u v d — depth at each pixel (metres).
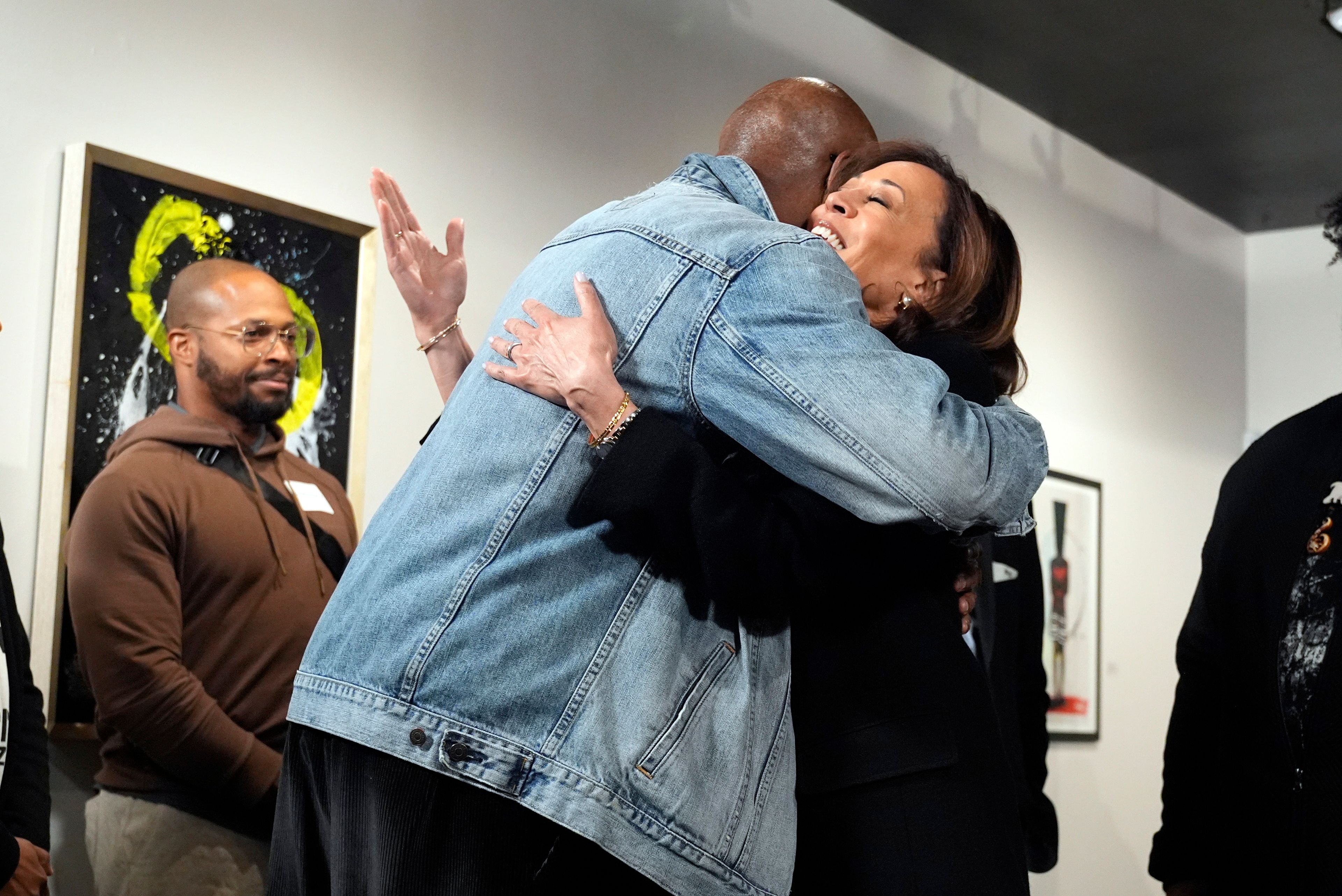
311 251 3.14
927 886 1.41
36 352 2.68
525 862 1.31
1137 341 6.08
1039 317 5.52
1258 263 6.96
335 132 3.25
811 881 1.47
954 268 1.73
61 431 2.65
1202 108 5.43
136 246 2.81
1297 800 2.14
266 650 2.88
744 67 4.33
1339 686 2.11
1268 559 2.27
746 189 1.57
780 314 1.35
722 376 1.35
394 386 3.30
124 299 2.78
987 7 4.64
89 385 2.71
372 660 1.33
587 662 1.32
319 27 3.25
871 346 1.35
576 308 1.41
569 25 3.83
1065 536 5.47
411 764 1.30
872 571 1.39
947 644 1.52
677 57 4.12
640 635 1.34
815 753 1.47
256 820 2.81
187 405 2.86
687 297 1.38
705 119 4.20
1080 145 5.84
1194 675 2.45
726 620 1.41
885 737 1.46
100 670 2.63
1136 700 5.81
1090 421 5.74
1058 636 5.35
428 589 1.33
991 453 1.37
